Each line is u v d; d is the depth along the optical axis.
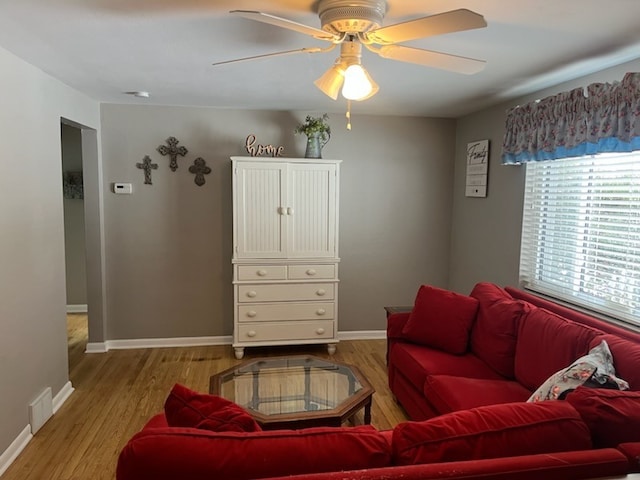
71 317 5.25
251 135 4.15
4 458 2.42
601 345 2.01
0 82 2.37
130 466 1.13
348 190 4.46
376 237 4.55
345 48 1.82
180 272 4.27
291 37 2.21
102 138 4.05
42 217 2.87
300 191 3.99
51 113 3.00
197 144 4.16
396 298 4.65
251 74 2.93
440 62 1.94
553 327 2.38
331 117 4.36
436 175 4.57
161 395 3.31
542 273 3.30
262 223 3.97
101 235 4.09
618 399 1.43
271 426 2.10
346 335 4.62
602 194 2.73
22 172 2.61
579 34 2.11
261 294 4.02
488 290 3.05
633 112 2.28
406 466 1.18
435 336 2.96
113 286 4.20
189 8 1.86
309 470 1.18
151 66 2.75
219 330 4.38
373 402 3.25
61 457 2.53
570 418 1.34
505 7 1.80
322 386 2.61
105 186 4.10
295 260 4.03
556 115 2.84
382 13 1.73
